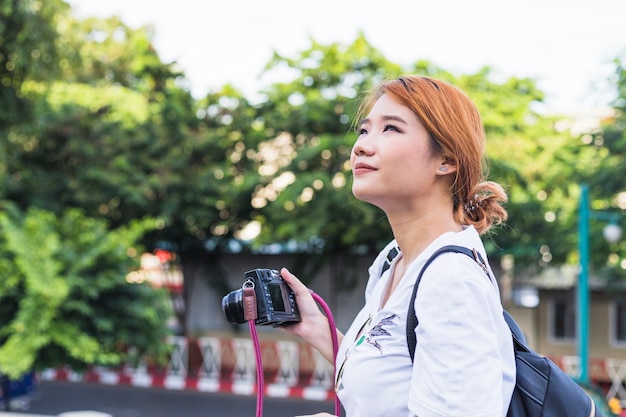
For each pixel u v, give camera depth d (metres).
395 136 1.31
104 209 17.66
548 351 17.72
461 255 1.22
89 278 10.09
